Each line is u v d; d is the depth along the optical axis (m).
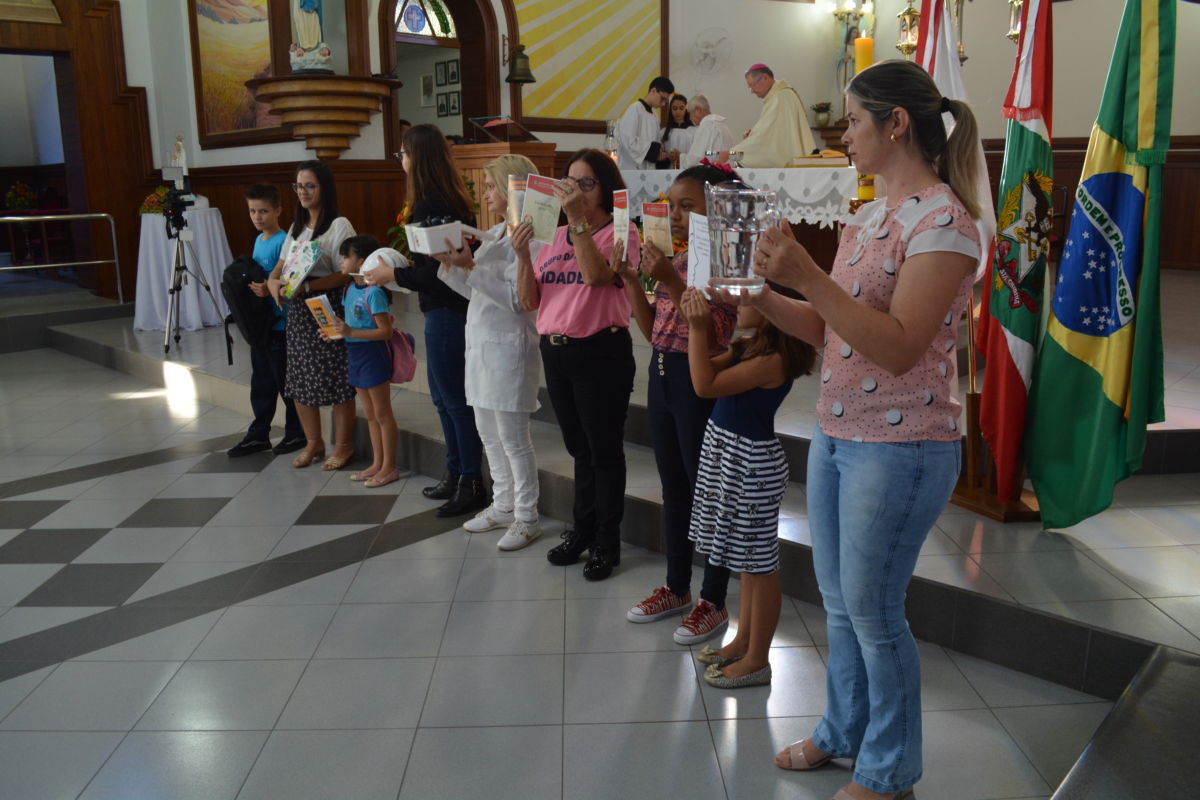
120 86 8.43
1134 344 2.81
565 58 9.05
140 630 2.91
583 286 2.93
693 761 2.21
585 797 2.09
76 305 8.15
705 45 9.91
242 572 3.32
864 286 1.71
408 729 2.36
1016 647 2.54
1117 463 2.90
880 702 1.89
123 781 2.18
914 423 1.72
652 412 2.77
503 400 3.35
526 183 2.81
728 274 1.54
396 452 4.32
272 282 4.27
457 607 3.03
